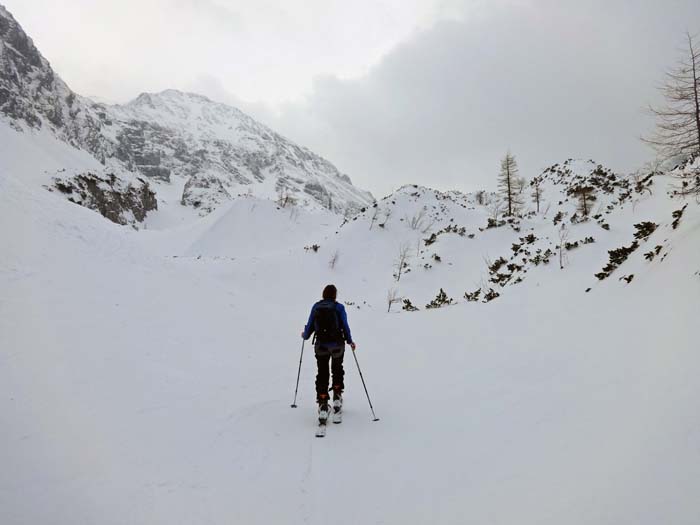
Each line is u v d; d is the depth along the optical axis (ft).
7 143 313.94
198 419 15.58
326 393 15.78
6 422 12.35
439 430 14.62
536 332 30.58
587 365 18.88
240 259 123.85
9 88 402.93
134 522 8.86
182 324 29.17
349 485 11.07
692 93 33.96
